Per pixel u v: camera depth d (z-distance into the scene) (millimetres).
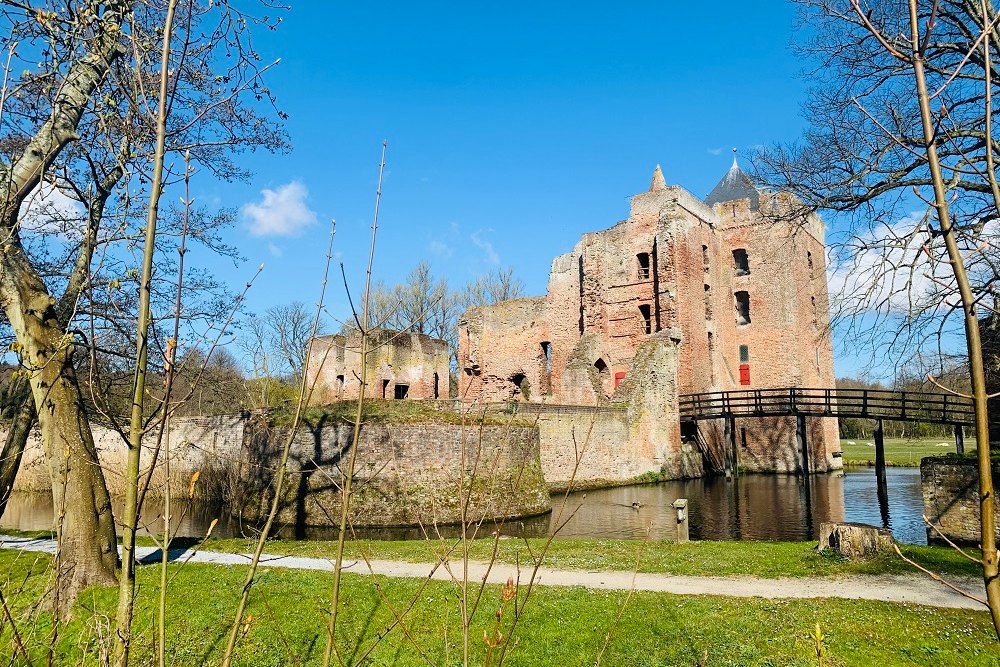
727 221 41906
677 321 35781
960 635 7719
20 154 10477
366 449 20203
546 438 27234
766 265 40312
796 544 13430
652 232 37812
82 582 9445
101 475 9961
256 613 9203
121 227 4957
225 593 9914
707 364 38188
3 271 9500
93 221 5340
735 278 41625
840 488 30047
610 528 19906
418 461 20625
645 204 38281
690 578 10664
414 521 19812
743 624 8297
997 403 14812
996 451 14523
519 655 7812
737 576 10719
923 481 14703
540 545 14031
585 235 40344
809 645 7602
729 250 41750
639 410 32281
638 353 33938
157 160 3303
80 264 9789
